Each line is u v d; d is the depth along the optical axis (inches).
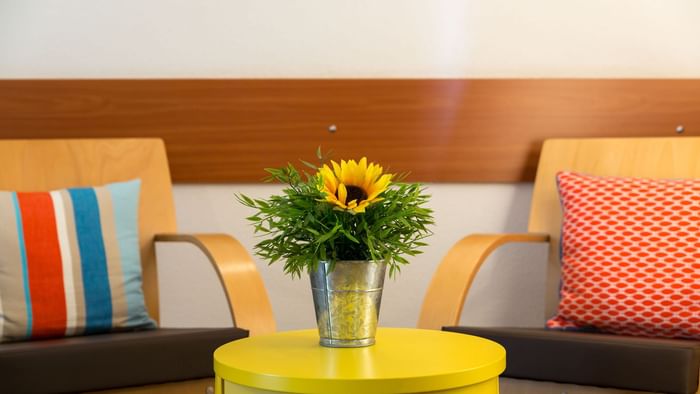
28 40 96.6
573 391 69.9
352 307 59.1
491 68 99.8
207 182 98.2
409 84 98.5
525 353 71.1
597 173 91.9
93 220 81.9
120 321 80.4
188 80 97.0
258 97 97.6
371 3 98.8
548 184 93.4
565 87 99.1
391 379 49.7
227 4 97.9
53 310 77.2
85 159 89.5
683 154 89.1
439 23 99.3
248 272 77.3
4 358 62.7
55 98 95.9
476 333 73.7
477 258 79.4
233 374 53.1
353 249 59.3
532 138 99.3
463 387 51.9
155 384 68.5
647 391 66.5
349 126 98.4
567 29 100.1
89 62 97.2
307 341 62.4
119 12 97.3
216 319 99.7
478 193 100.8
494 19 99.7
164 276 99.3
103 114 96.5
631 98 99.0
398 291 101.0
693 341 71.3
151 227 90.4
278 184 99.0
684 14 100.5
